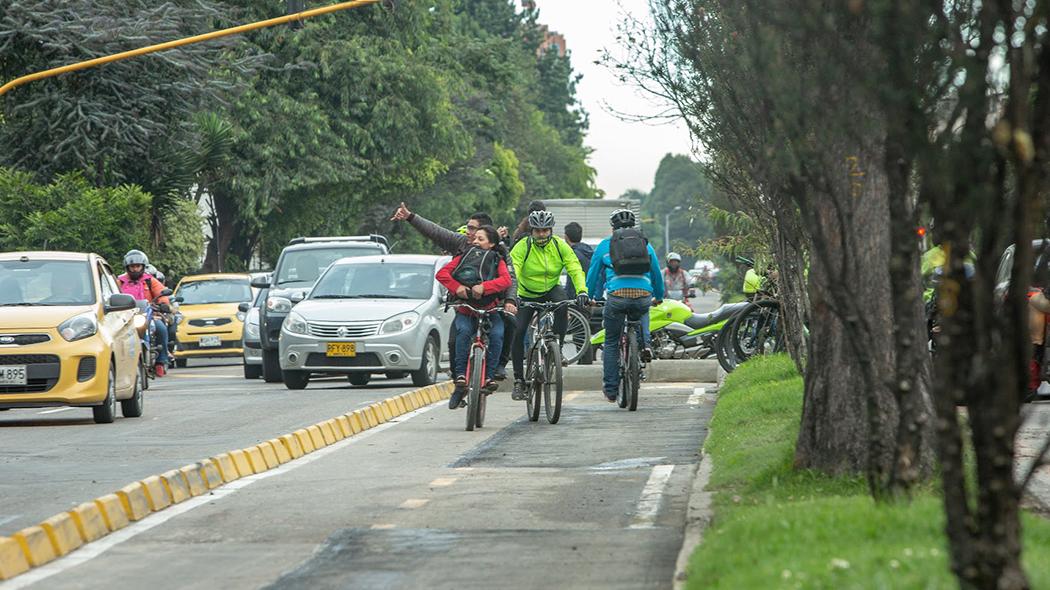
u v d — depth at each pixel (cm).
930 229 1684
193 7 10619
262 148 15400
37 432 4728
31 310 5066
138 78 10619
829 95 1889
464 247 4609
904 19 1574
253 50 15362
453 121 17812
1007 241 1548
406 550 2442
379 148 16638
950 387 1555
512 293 4572
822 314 2802
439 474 3450
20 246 10225
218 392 6775
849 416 2775
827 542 2019
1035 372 4447
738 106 2566
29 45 10206
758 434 3588
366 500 3033
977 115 1529
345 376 8006
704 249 6631
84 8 10000
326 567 2311
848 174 2350
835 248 2745
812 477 2778
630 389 5038
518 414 5097
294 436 4056
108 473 3581
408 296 6975
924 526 2034
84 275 5347
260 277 8056
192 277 11438
